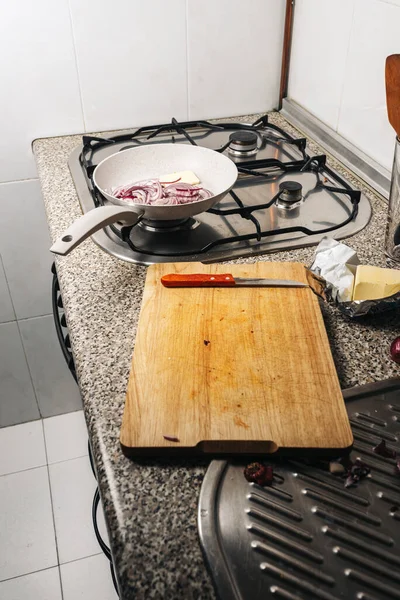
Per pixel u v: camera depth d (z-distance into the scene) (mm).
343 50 1167
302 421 600
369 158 1156
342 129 1239
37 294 1587
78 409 1893
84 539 1542
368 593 489
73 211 1071
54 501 1639
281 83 1432
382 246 938
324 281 803
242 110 1453
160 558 518
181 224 998
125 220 890
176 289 797
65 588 1437
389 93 840
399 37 992
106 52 1272
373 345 747
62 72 1271
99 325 786
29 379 1755
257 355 680
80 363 726
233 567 504
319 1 1216
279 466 590
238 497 561
